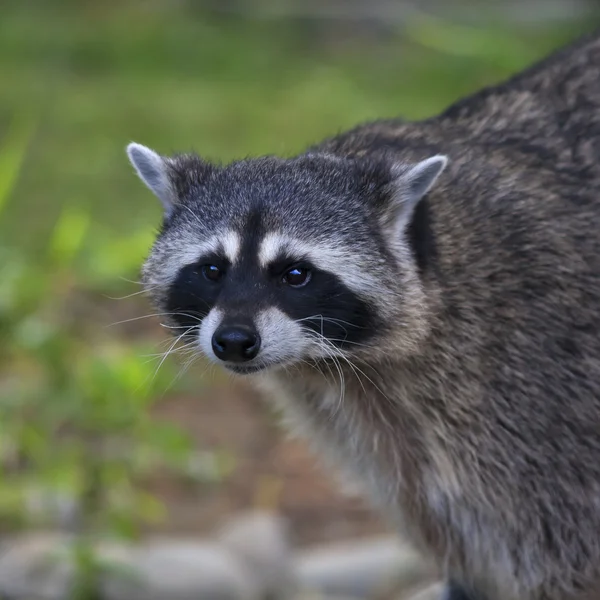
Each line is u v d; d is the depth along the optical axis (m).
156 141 22.72
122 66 29.17
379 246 7.74
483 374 7.81
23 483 11.39
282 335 7.51
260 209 7.70
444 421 7.98
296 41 31.39
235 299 7.52
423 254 7.77
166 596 10.38
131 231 17.62
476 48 16.09
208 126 23.58
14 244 17.31
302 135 22.69
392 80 26.59
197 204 7.96
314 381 8.21
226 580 10.68
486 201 7.95
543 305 7.77
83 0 35.53
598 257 7.92
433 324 7.74
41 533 11.01
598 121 8.48
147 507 11.53
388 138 8.61
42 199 19.92
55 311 14.49
